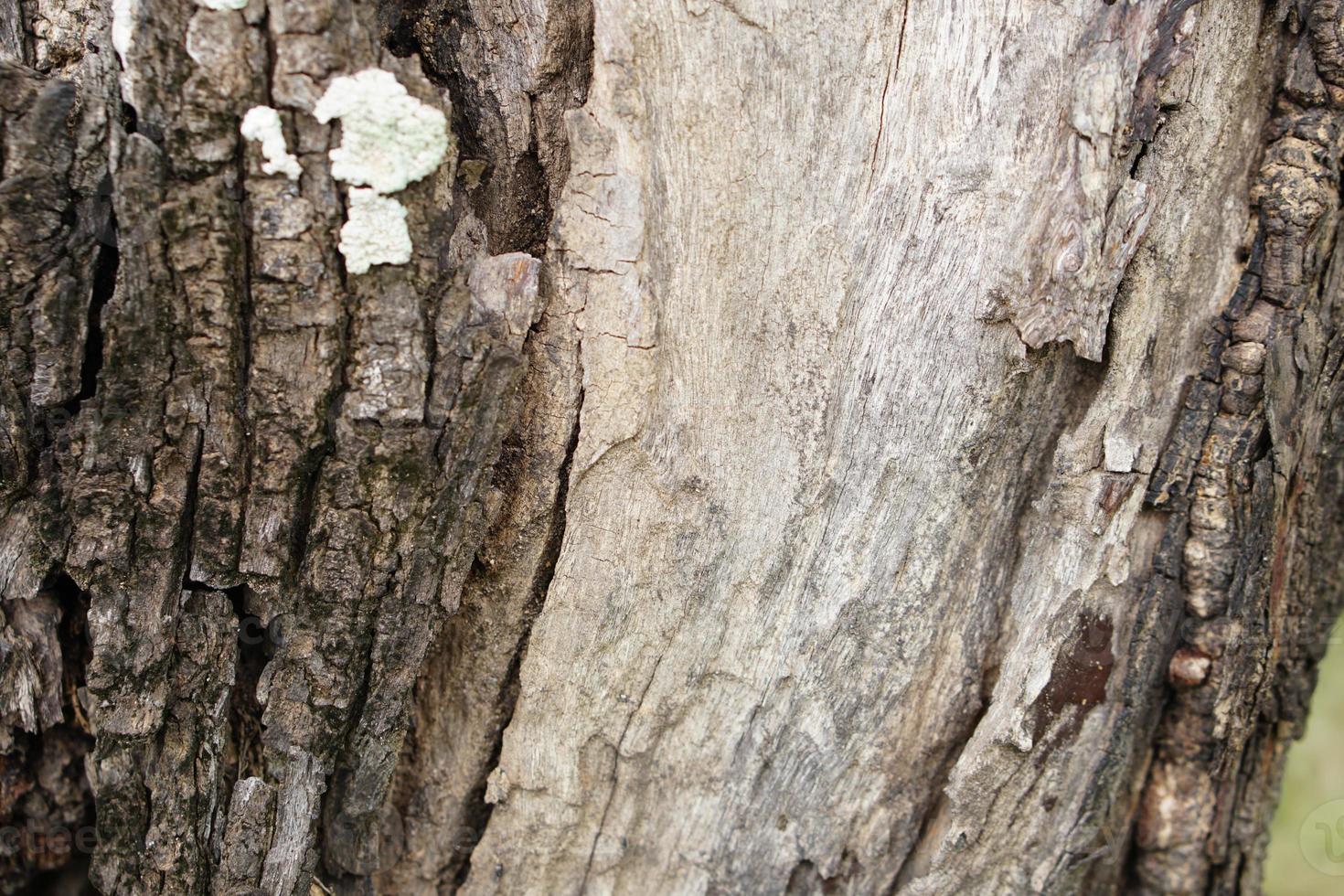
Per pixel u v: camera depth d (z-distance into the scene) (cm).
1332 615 234
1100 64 153
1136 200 160
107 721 161
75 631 175
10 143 140
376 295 150
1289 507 201
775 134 164
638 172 161
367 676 170
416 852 200
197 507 157
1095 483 176
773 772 196
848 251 169
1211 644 189
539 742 192
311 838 174
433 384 155
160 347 148
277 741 169
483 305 158
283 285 148
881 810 197
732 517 179
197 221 143
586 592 183
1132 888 217
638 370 170
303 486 159
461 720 192
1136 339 174
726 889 203
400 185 147
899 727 192
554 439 173
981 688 190
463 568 171
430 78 169
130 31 136
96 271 151
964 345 169
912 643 186
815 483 178
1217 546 183
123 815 167
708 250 168
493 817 197
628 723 192
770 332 172
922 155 164
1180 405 181
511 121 167
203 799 168
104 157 145
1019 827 193
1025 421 177
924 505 179
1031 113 159
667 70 159
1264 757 226
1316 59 169
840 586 183
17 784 183
